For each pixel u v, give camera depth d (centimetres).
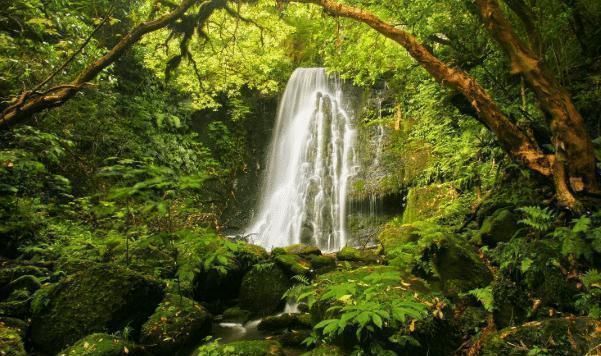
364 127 1088
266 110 1316
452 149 681
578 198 331
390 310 295
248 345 347
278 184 1194
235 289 559
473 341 310
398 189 903
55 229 552
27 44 655
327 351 308
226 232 1078
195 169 1062
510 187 517
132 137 932
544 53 391
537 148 371
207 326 427
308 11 750
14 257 488
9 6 641
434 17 489
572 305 296
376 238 891
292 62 1398
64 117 763
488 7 335
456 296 379
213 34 901
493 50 479
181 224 676
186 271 441
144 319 402
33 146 622
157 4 611
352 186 1002
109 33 959
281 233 1080
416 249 455
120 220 628
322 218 1033
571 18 439
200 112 1260
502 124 366
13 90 602
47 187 657
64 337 355
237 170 1228
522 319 314
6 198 496
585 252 289
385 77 994
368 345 298
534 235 395
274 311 516
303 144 1186
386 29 399
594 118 425
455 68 387
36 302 370
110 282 387
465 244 452
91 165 770
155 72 1064
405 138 971
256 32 942
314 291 355
